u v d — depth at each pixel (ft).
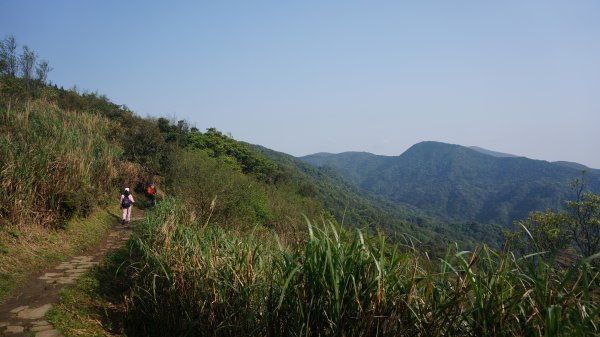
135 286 20.58
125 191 43.80
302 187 137.80
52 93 83.35
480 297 9.46
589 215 40.57
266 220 47.93
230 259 16.52
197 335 16.40
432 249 11.42
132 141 66.23
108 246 32.58
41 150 32.91
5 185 26.55
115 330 18.10
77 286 21.62
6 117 44.32
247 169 130.21
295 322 12.15
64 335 15.65
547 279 9.09
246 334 13.76
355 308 11.03
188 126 120.67
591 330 8.59
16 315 17.04
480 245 10.12
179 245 20.25
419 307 10.72
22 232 26.17
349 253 11.25
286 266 12.69
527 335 9.11
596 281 10.12
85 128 59.31
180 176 55.88
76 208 32.83
